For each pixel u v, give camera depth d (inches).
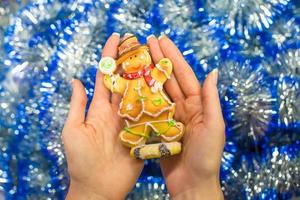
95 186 24.0
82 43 27.6
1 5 29.0
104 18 28.1
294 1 28.3
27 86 28.0
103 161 24.0
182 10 28.0
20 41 27.8
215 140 22.7
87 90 27.8
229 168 27.6
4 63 28.0
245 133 27.6
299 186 27.5
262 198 27.3
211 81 23.0
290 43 27.5
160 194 27.6
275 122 27.3
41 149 28.0
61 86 27.6
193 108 24.0
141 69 23.7
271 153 27.5
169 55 24.5
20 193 28.0
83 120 23.9
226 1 27.5
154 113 23.2
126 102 23.5
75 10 28.2
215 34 27.7
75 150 23.4
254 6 27.1
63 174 27.9
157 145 23.3
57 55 27.7
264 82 27.2
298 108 27.0
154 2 28.3
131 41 24.4
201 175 23.5
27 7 28.0
